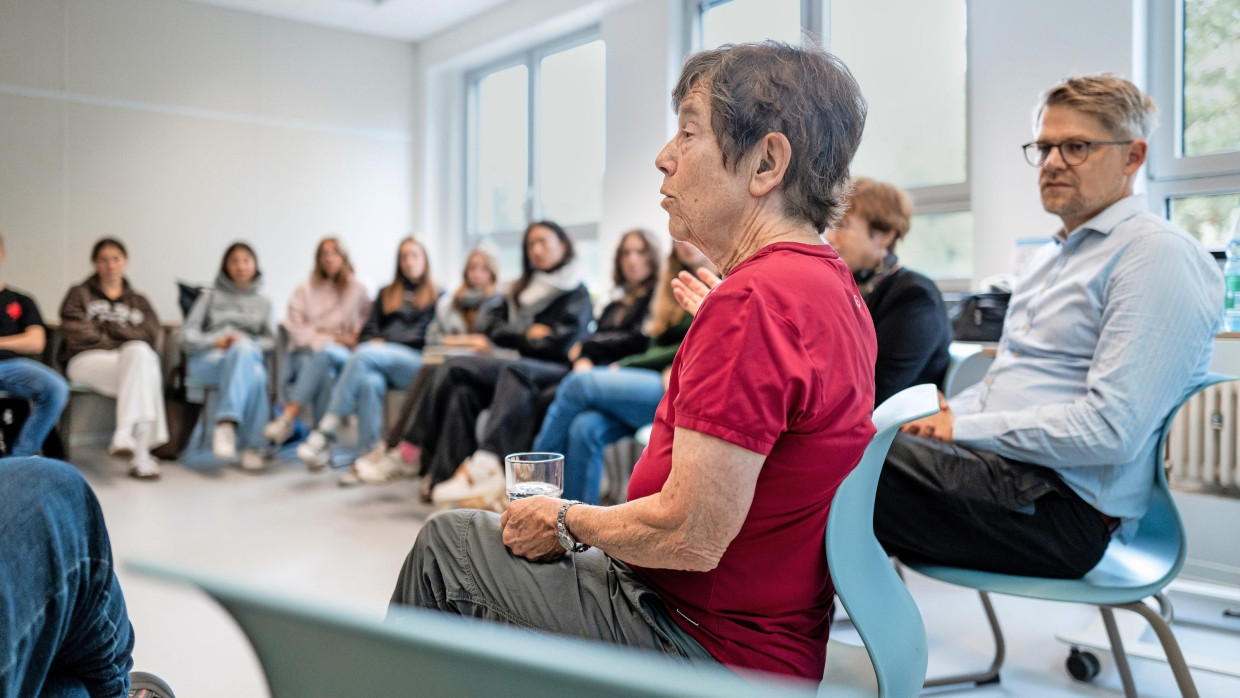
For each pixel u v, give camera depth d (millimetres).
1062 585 1434
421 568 1065
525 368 3547
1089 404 1466
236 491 3977
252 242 5871
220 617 2307
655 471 1018
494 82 6176
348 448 5211
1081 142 1679
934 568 1521
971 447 1548
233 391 4469
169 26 5527
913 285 2037
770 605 971
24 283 5121
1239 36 2775
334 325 5230
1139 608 1374
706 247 1089
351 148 6246
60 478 965
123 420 4246
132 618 2281
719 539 886
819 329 912
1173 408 1476
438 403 3717
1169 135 2938
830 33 4125
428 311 4938
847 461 958
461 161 6414
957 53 3607
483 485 3352
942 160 3678
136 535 3158
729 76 1019
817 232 1074
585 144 5441
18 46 5066
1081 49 3025
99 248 4676
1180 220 2963
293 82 5988
